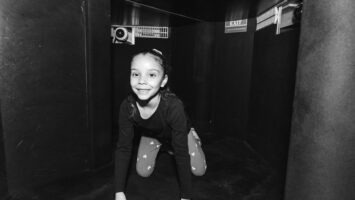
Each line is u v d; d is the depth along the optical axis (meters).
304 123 0.95
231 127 2.86
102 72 1.91
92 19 1.77
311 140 0.93
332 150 0.88
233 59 2.75
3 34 1.41
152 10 2.45
